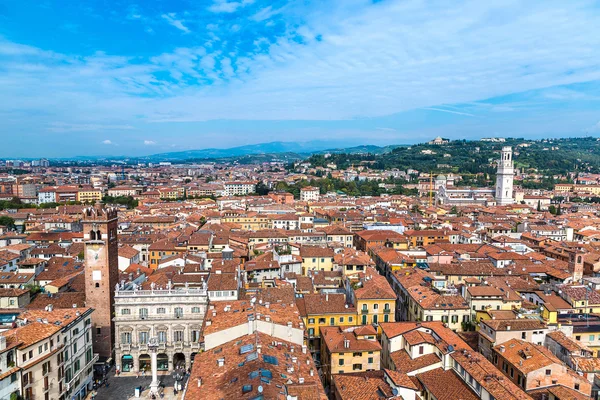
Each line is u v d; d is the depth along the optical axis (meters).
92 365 107.12
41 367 85.12
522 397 74.31
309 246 191.50
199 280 133.38
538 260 178.12
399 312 144.38
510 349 94.50
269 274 164.12
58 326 92.25
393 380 83.88
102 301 119.44
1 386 75.31
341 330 110.94
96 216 118.69
